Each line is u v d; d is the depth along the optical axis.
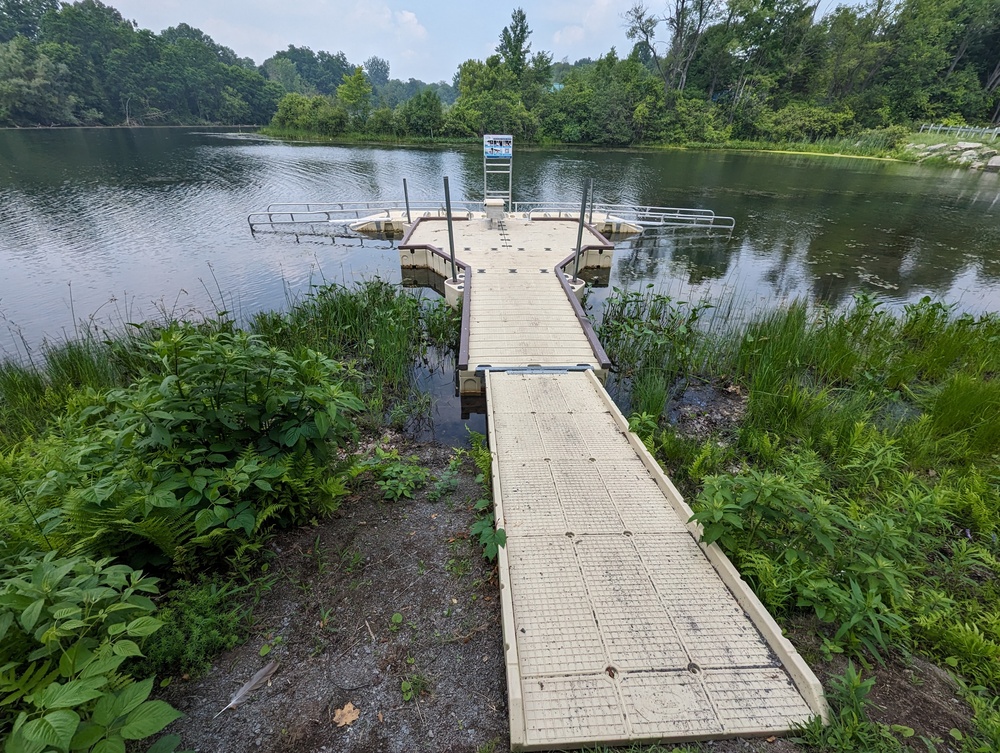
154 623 1.59
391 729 1.84
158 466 2.28
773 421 4.44
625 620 2.25
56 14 46.69
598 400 4.46
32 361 5.43
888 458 3.34
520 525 2.85
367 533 2.87
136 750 1.68
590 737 1.79
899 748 1.73
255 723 1.83
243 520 2.30
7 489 2.46
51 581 1.52
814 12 35.22
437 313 6.59
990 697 1.97
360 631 2.24
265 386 2.61
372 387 5.21
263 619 2.26
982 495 3.21
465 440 4.44
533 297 6.90
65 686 1.28
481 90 38.16
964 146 26.16
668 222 13.97
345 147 30.34
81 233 10.97
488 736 1.83
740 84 36.62
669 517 2.95
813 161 27.81
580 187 19.06
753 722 1.85
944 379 5.10
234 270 9.30
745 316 7.31
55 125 41.47
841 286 8.90
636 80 35.91
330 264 10.04
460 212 12.91
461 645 2.19
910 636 2.23
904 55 34.88
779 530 2.76
